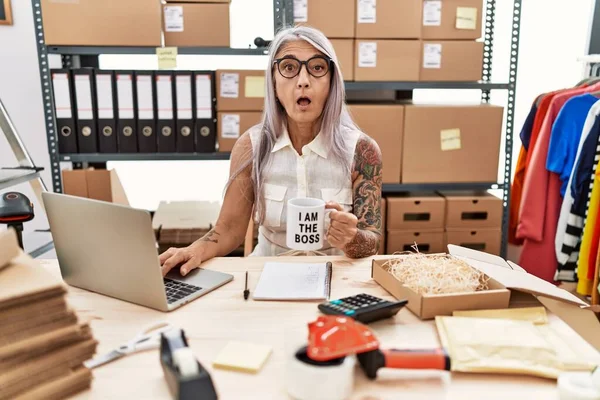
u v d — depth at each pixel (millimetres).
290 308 956
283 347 808
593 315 934
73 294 1026
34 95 2568
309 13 2164
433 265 1043
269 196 1576
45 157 2641
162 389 696
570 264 2166
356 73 2238
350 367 675
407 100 2676
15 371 624
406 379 723
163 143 2238
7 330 621
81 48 2143
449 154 2322
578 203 2068
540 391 693
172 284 1074
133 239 907
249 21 2652
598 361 748
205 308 961
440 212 2352
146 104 2189
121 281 975
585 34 2680
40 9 2086
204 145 2252
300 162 1571
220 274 1136
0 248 689
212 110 2219
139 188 2900
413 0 2184
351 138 1583
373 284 1085
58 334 660
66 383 669
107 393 688
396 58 2232
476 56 2277
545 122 2170
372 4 2174
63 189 2252
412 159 2314
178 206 2588
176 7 2137
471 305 904
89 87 2154
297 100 1473
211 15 2154
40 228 2658
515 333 795
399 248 2369
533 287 934
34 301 639
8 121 1987
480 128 2309
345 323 726
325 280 1085
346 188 1571
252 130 1659
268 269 1163
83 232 971
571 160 2123
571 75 2756
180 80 2180
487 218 2373
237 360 755
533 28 2725
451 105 2314
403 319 903
